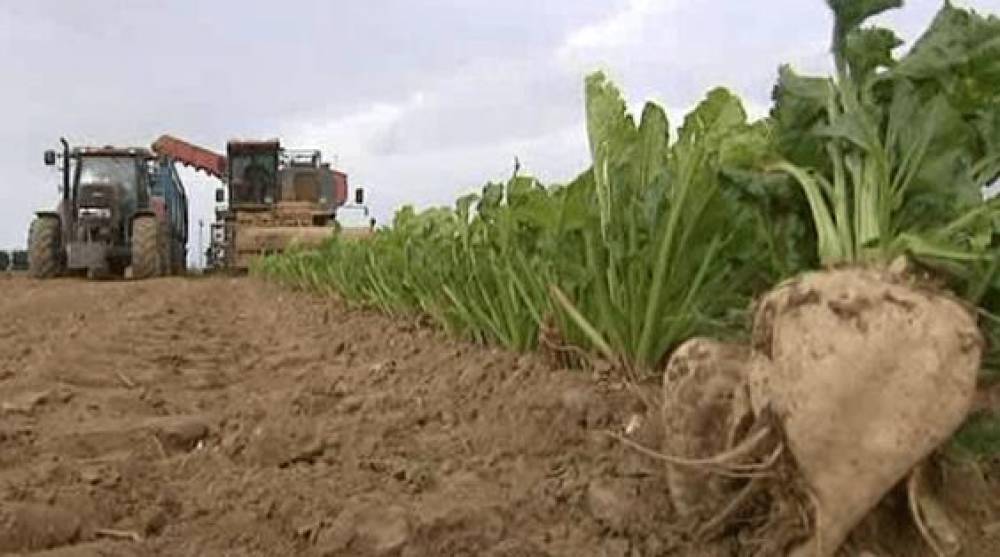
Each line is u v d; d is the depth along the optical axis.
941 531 2.52
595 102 4.37
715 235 3.94
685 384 2.95
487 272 6.66
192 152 38.66
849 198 2.88
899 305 2.45
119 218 27.48
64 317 14.43
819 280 2.54
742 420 2.68
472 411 4.96
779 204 3.10
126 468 4.47
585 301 4.88
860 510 2.45
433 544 3.21
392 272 10.69
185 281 26.53
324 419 5.07
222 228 36.25
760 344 2.61
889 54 2.96
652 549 2.93
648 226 4.11
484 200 6.68
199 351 9.90
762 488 2.72
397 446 4.48
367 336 9.88
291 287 21.83
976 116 2.99
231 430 5.35
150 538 3.66
